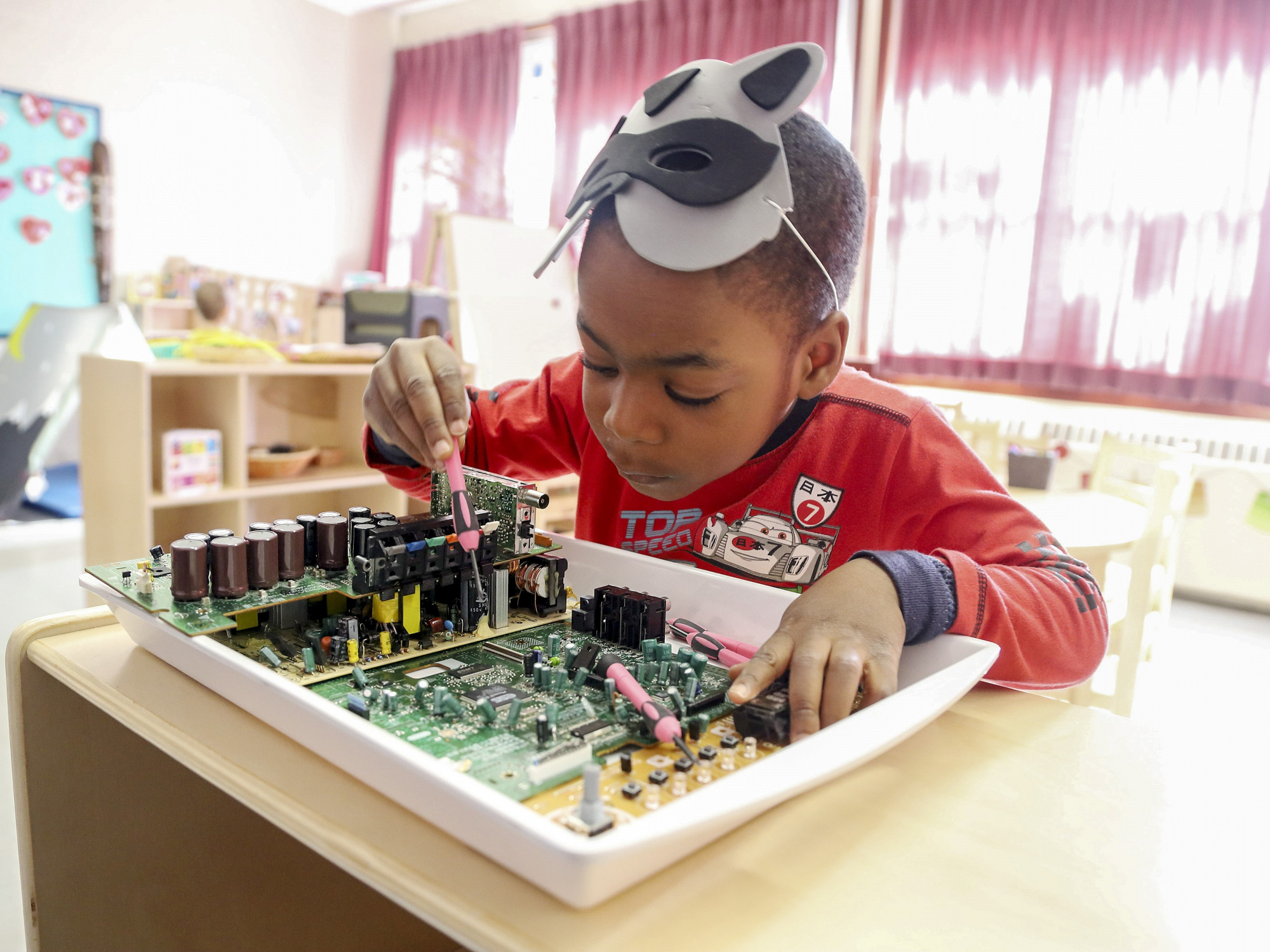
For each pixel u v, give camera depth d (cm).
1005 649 63
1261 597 295
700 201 54
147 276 442
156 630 61
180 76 455
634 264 56
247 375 229
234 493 229
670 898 41
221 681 57
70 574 263
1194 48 292
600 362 61
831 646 54
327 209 527
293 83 500
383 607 64
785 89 56
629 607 67
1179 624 281
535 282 284
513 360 257
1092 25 307
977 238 336
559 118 444
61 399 281
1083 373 321
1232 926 41
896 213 353
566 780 47
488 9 489
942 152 340
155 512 238
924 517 80
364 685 57
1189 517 305
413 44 525
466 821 42
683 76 59
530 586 72
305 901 87
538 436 100
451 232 268
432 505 79
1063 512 185
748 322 56
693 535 89
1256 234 288
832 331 64
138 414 211
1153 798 52
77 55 418
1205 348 298
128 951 74
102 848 72
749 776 42
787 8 365
